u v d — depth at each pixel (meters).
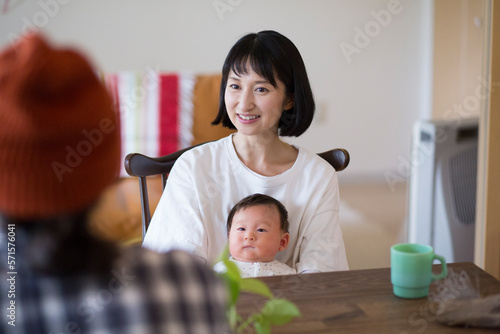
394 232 2.88
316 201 1.44
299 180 1.45
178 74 2.67
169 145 2.59
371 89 3.72
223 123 1.55
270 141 1.46
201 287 0.59
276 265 1.38
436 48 3.71
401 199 3.41
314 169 1.46
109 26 3.28
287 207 1.45
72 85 0.54
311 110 1.47
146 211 1.51
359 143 3.79
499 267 1.89
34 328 0.57
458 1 3.65
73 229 0.56
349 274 1.08
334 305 0.95
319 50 3.59
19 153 0.53
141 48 3.35
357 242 2.73
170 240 1.40
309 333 0.85
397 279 0.97
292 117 1.48
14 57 0.54
